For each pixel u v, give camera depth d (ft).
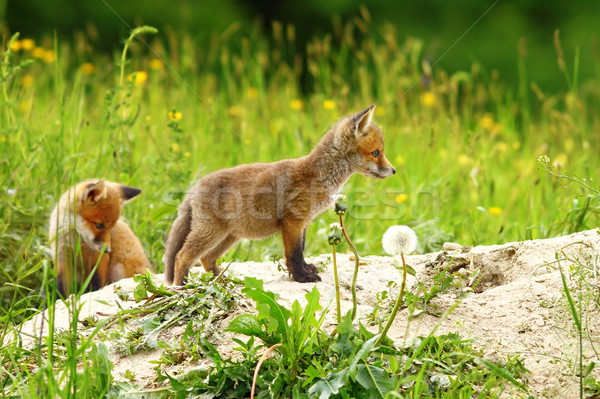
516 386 20.57
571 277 24.21
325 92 64.28
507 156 55.83
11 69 41.55
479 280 26.48
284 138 53.06
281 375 20.57
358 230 43.50
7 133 41.27
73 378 20.10
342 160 33.17
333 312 24.30
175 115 44.80
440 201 44.93
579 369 20.97
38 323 26.94
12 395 21.31
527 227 38.19
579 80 87.51
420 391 19.98
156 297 26.11
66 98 49.37
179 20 91.30
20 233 36.55
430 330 22.85
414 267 28.17
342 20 95.30
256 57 68.08
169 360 22.88
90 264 37.19
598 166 49.60
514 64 89.66
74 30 90.02
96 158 45.06
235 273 30.09
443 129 56.49
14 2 88.38
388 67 66.90
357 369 19.92
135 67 63.87
